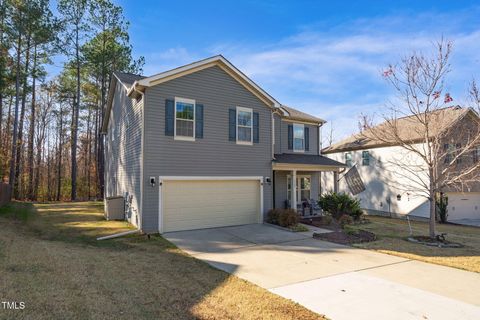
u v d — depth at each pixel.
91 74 27.84
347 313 4.60
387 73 11.94
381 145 20.14
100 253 7.77
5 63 20.02
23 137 27.69
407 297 5.27
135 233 10.42
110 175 19.00
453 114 15.16
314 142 17.77
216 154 12.18
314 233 11.08
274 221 12.85
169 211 11.10
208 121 12.05
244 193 12.97
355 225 13.94
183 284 5.66
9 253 6.76
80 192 31.67
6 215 13.37
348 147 22.58
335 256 8.12
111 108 19.02
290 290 5.52
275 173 16.00
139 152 11.22
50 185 31.42
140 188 10.84
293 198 14.51
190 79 11.70
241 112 12.99
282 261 7.52
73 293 4.81
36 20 21.47
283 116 15.91
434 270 6.95
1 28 20.70
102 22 26.06
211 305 4.74
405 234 11.80
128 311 4.34
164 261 7.25
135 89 10.81
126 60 26.89
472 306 4.93
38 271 5.71
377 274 6.58
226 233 11.05
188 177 11.44
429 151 11.16
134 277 5.90
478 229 15.23
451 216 18.38
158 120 10.94
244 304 4.82
